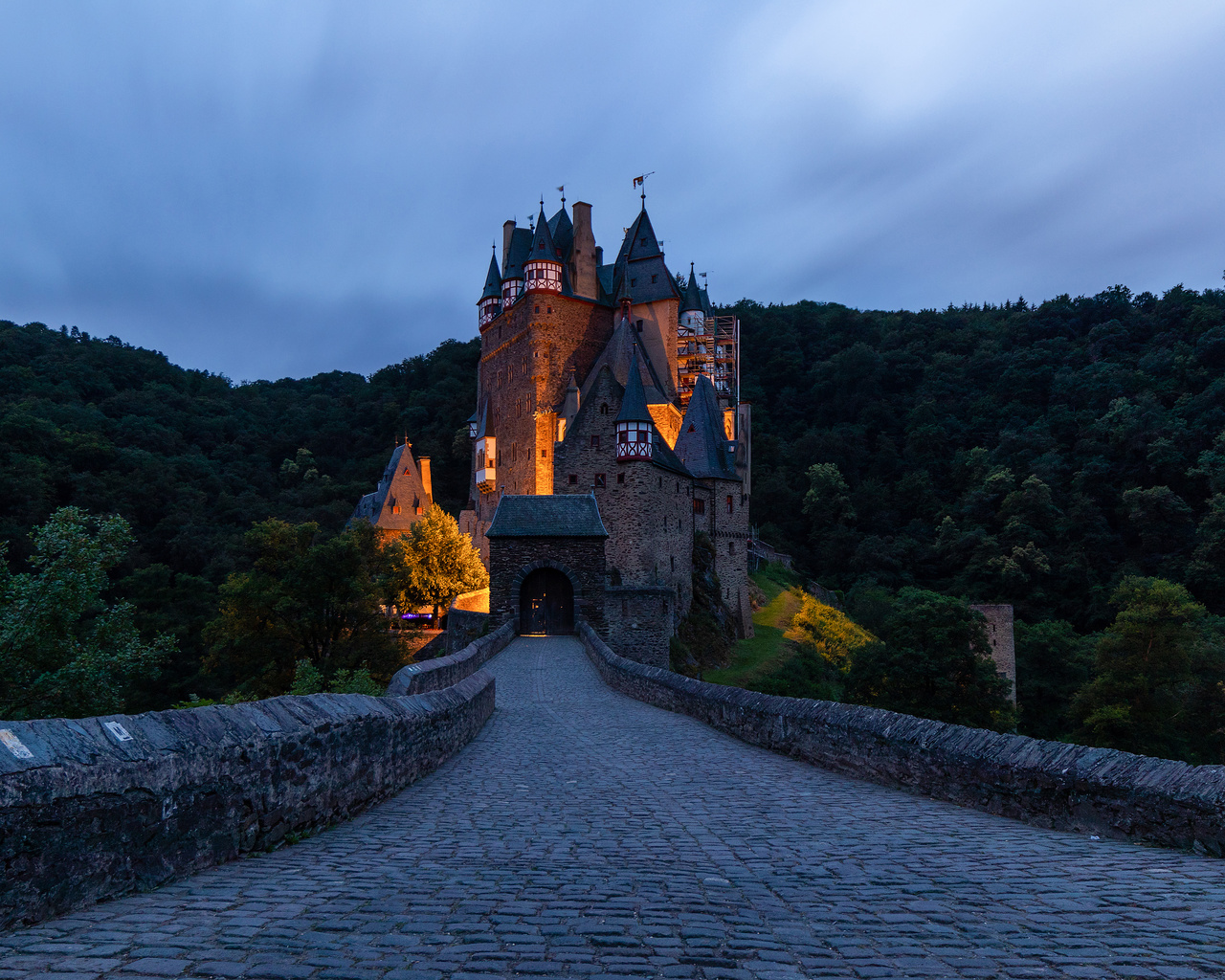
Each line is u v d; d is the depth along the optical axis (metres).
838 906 4.54
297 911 4.23
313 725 6.62
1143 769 6.39
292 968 3.40
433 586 61.03
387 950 3.66
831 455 122.44
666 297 72.31
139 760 4.69
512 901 4.55
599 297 76.44
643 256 74.50
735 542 61.91
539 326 71.62
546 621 38.88
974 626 40.41
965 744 8.07
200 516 97.81
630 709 17.61
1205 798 5.81
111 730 4.75
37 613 22.66
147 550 88.44
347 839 6.30
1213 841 5.73
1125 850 6.01
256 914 4.17
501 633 32.66
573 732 14.02
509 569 37.56
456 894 4.66
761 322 156.00
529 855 5.76
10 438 93.31
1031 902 4.61
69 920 4.02
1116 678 48.03
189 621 56.75
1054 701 63.22
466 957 3.61
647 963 3.58
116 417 127.62
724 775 9.77
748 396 133.75
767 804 7.95
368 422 142.38
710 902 4.58
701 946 3.83
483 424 81.12
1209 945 3.88
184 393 144.12
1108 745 46.12
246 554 83.81
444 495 114.81
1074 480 104.00
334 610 41.34
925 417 128.50
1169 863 5.55
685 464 61.00
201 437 132.25
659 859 5.64
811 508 110.81
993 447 122.19
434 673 16.06
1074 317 145.88
